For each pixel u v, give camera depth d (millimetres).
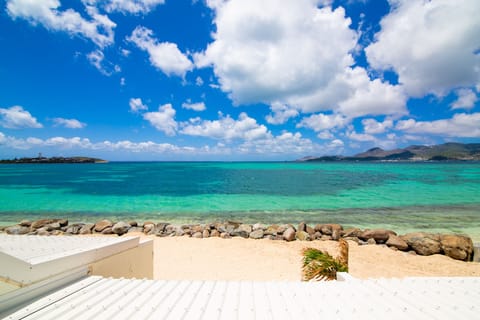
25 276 2941
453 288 3303
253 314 2725
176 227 14953
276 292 3301
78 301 2965
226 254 11211
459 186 37438
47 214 20188
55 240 4793
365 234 13461
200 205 23672
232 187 36812
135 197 28094
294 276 8883
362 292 3258
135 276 5430
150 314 2709
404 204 23906
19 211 21312
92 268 4035
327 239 13531
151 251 6188
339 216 19438
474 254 10828
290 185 38969
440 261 10492
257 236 13758
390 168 95438
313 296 3166
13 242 4516
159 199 26828
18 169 96000
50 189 34906
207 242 12930
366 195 29156
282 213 20531
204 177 55375
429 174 63156
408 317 2613
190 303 2967
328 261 6395
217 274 9062
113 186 38344
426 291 3217
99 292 3223
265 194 30047
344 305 2906
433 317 2596
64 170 88250
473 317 2584
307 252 6855
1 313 2652
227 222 15859
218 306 2898
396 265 10117
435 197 27750
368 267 9883
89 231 14930
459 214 19891
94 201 25703
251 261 10367
